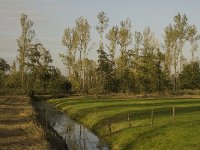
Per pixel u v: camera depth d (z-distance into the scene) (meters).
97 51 117.38
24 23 129.00
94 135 41.38
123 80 115.12
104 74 115.06
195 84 123.00
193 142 27.34
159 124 36.12
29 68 130.50
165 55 132.38
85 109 60.84
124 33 119.56
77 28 122.38
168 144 28.27
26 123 37.78
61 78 131.88
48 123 48.81
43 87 127.81
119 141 34.19
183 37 128.50
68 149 33.66
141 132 33.69
